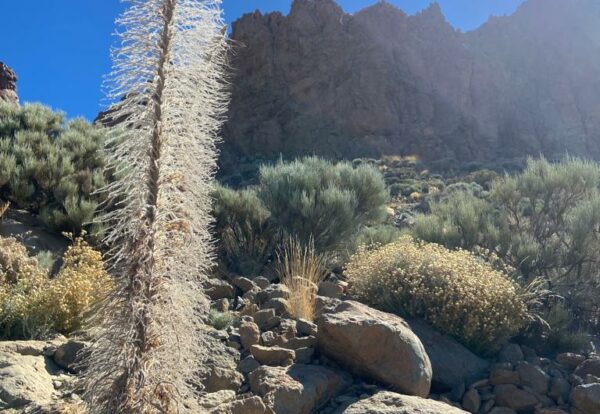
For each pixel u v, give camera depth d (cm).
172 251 323
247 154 4447
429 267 811
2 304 697
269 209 1267
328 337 646
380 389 623
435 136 4506
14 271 803
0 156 1232
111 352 315
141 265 315
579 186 1162
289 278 901
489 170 3756
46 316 691
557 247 1073
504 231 1101
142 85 323
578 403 638
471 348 749
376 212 1437
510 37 5394
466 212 1158
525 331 817
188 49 330
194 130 331
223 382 584
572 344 809
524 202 1248
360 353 629
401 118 4638
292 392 569
